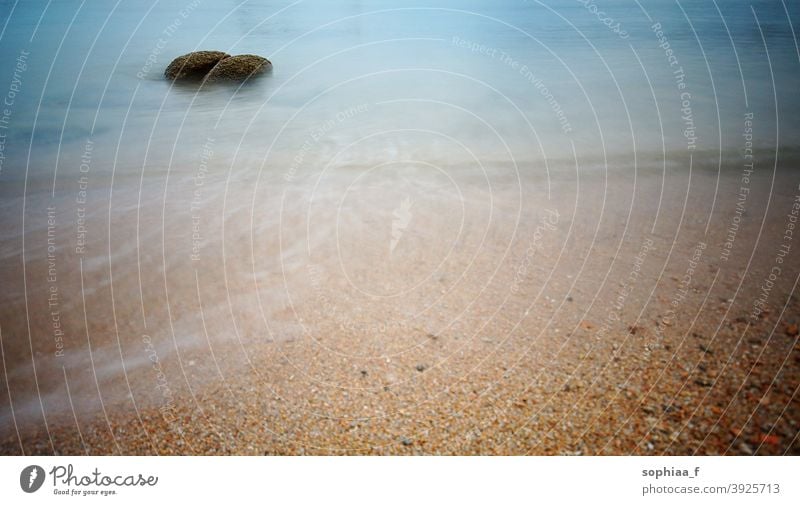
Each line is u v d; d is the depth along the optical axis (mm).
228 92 10867
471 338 3859
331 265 4730
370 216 5535
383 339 3883
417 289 4414
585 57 13305
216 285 4457
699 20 18422
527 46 14930
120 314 4109
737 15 19375
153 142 7918
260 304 4246
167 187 6270
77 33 17141
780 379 3334
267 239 5129
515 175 6516
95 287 4383
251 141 7945
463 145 7609
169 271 4617
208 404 3373
